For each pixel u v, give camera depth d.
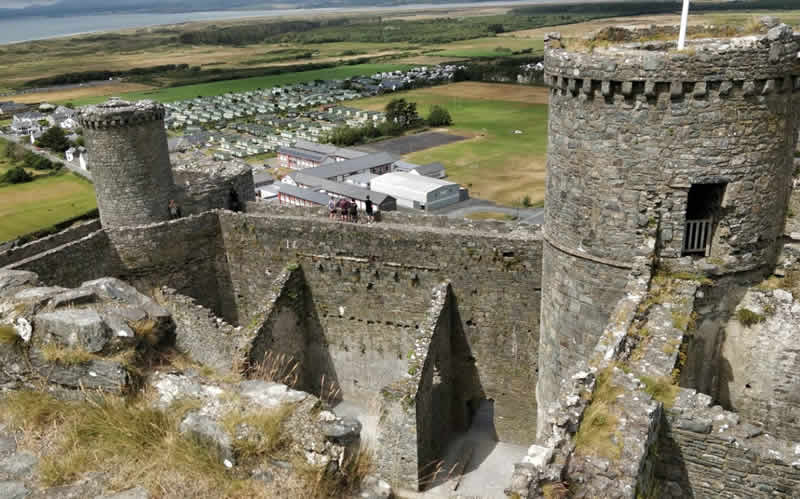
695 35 18.44
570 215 17.72
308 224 26.20
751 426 11.21
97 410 10.85
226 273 28.69
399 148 149.50
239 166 34.34
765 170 15.66
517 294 23.86
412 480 21.44
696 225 16.42
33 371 11.82
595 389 11.94
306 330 27.75
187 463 9.71
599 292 17.55
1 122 194.25
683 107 15.03
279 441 9.82
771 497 10.95
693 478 11.67
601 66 15.50
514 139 151.62
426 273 24.88
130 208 27.48
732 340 17.00
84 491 9.40
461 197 103.12
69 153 135.25
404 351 26.28
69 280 24.11
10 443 10.44
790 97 15.37
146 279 26.98
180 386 11.33
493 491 22.69
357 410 27.45
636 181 16.06
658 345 13.57
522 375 24.95
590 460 10.05
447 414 25.64
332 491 9.52
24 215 95.81
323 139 168.88
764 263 16.61
